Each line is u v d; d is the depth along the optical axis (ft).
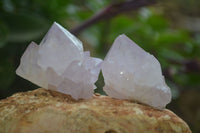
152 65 1.03
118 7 2.43
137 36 3.13
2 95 2.25
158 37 2.98
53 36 1.05
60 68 1.05
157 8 3.57
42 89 1.08
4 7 2.42
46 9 2.70
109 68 1.06
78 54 1.05
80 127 0.94
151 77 1.03
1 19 2.16
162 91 1.04
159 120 0.98
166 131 0.98
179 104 3.06
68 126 0.95
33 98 1.05
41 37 2.33
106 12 2.44
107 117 0.95
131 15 3.59
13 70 2.16
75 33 2.47
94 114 0.96
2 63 2.15
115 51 1.05
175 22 3.76
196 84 2.89
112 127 0.94
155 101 1.04
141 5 2.43
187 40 3.02
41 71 1.06
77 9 3.15
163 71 2.79
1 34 2.00
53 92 1.07
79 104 1.00
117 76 1.05
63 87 1.05
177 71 2.84
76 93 1.04
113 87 1.07
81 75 1.04
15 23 2.18
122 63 1.05
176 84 2.88
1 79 2.13
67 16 2.93
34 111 0.99
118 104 1.02
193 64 2.83
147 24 3.26
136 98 1.05
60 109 0.98
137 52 1.04
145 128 0.96
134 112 0.98
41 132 0.95
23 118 0.98
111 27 3.21
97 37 3.18
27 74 1.07
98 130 0.94
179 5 3.51
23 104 1.02
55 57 1.05
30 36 2.17
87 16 3.16
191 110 3.04
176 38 2.99
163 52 3.10
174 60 2.93
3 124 0.99
